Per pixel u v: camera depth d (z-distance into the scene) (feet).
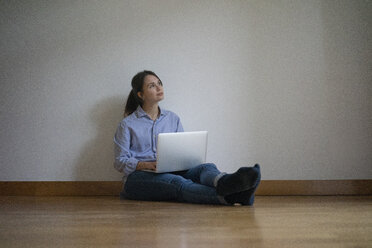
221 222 4.18
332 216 4.66
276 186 8.16
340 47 8.32
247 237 3.37
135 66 8.26
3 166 8.20
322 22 8.32
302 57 8.29
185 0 8.30
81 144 8.21
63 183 8.16
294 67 8.28
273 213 4.92
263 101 8.26
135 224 4.11
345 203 6.41
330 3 8.23
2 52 8.23
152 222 4.23
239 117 8.24
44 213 5.14
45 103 8.23
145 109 7.77
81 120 8.23
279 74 8.27
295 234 3.49
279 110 8.25
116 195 8.12
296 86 8.26
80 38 8.25
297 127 8.26
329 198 7.45
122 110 8.23
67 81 8.24
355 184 8.22
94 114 8.23
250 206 5.72
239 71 8.26
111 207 5.74
